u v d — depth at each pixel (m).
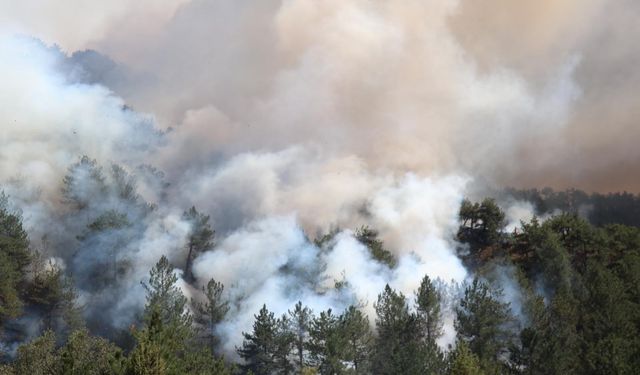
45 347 37.50
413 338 50.72
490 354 48.19
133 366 28.44
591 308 52.44
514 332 52.12
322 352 46.28
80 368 32.78
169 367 30.23
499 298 55.72
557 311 52.03
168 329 35.69
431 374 41.44
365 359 49.09
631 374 40.38
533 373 43.88
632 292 56.88
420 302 52.84
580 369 43.84
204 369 39.81
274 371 51.81
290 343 51.19
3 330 59.03
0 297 57.53
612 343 42.78
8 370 36.00
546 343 44.22
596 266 59.69
